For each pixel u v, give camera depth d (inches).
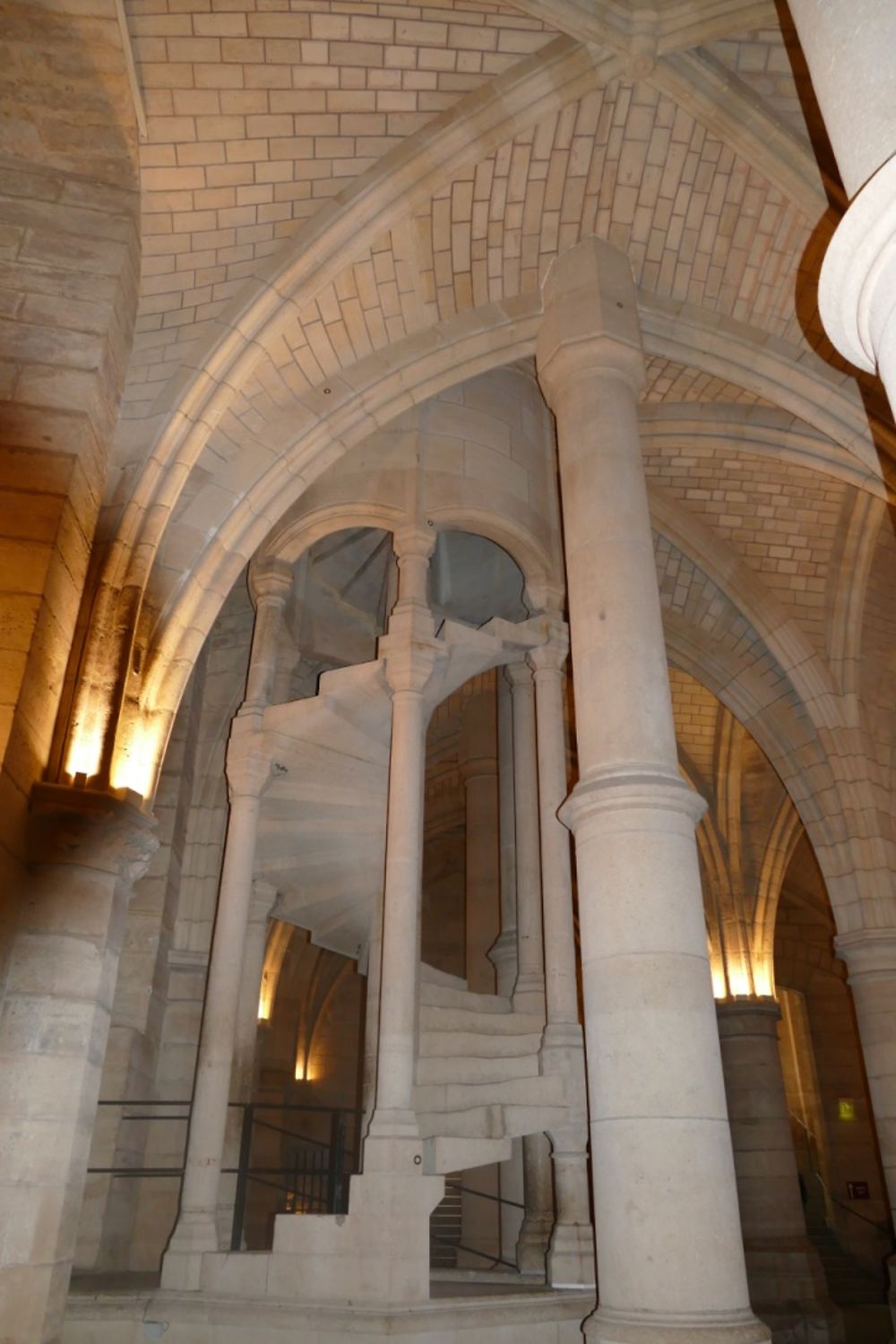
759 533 487.2
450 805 800.3
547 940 337.7
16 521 229.5
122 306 274.1
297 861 404.2
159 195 284.4
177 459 285.1
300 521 377.1
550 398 305.3
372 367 335.0
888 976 451.8
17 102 262.8
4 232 261.6
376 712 360.8
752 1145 573.6
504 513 384.5
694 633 534.6
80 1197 217.3
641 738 230.5
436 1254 557.0
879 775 484.1
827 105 103.7
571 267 316.8
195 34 261.1
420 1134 307.6
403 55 278.4
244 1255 278.8
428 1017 340.2
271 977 698.8
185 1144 406.3
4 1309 192.2
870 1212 754.2
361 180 297.9
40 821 225.3
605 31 274.8
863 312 96.3
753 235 324.2
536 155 303.9
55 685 236.4
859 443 346.0
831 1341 515.8
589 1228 301.0
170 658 289.1
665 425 419.8
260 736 359.9
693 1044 201.9
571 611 259.0
